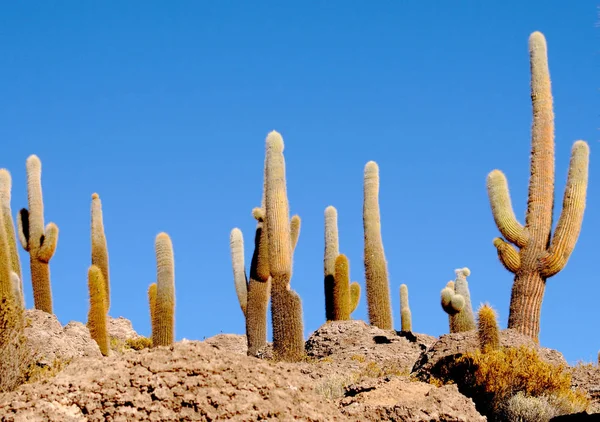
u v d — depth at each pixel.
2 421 9.00
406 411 11.30
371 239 21.56
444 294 19.97
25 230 21.48
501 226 18.81
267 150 19.39
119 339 23.55
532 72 19.45
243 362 10.37
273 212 19.02
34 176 21.55
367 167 22.02
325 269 22.45
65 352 16.19
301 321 18.67
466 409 11.54
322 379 14.49
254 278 20.59
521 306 18.41
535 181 18.89
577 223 18.39
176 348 10.20
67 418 9.16
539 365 14.24
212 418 9.31
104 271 22.75
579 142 18.64
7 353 12.18
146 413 9.31
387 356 18.88
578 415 12.87
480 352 14.96
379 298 21.31
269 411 9.51
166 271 19.28
